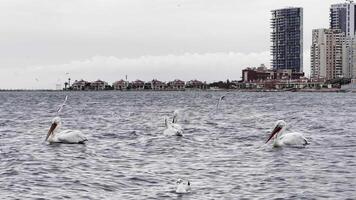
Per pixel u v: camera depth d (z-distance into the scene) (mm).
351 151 39625
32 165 32688
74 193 24891
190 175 29562
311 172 30484
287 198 23797
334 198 23797
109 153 38719
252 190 25547
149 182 27562
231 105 144875
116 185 26734
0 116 91375
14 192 25000
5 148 41656
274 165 33031
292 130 59094
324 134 53812
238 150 40531
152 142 45969
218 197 24047
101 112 105375
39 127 64500
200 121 74875
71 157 36375
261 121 75188
